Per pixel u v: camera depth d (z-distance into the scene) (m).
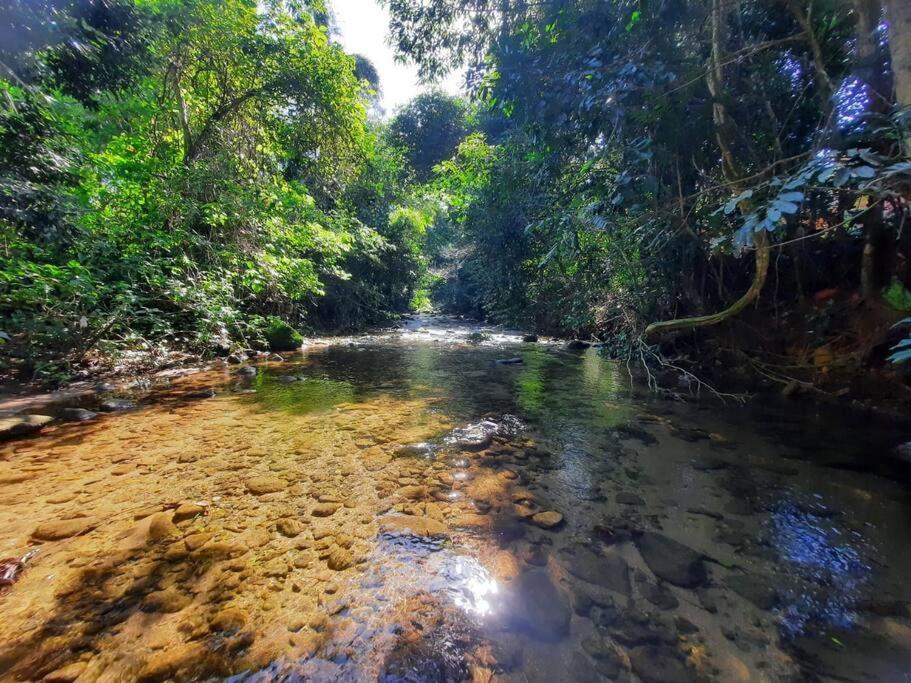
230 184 6.86
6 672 1.15
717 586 1.57
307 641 1.27
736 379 5.07
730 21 3.71
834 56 3.36
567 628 1.36
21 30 3.51
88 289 4.54
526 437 3.18
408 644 1.27
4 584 1.50
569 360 6.93
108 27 4.12
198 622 1.34
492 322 14.76
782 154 3.58
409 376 5.50
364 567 1.64
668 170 4.27
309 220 9.02
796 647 1.30
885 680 1.18
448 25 5.34
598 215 4.09
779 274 5.06
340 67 8.30
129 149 6.64
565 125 4.27
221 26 6.76
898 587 1.57
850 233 4.33
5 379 4.26
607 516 2.06
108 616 1.36
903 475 2.51
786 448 2.95
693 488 2.36
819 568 1.68
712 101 3.32
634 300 6.25
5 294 4.15
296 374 5.52
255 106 8.31
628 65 3.24
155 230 6.19
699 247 4.76
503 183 7.88
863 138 2.36
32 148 3.97
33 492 2.20
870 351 3.94
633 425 3.47
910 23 2.06
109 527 1.89
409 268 15.05
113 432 3.14
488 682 1.15
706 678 1.18
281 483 2.35
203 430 3.21
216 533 1.85
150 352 5.46
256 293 7.56
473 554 1.74
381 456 2.77
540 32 4.59
